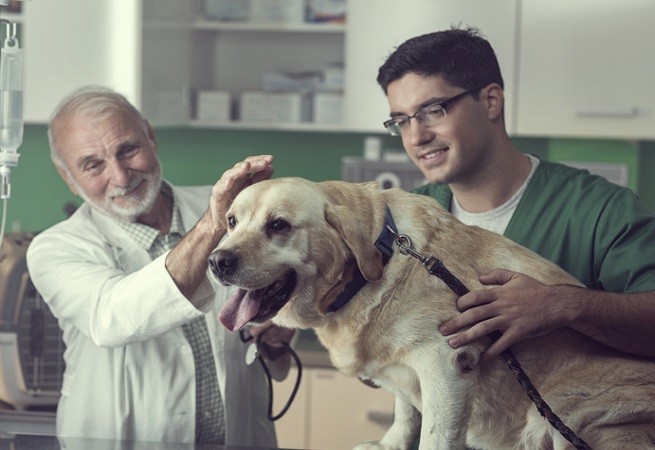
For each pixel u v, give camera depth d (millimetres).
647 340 1552
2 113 1656
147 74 3268
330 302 1523
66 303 1900
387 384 1594
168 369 1958
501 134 1908
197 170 4035
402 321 1496
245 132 4012
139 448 1612
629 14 3344
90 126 1993
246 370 2123
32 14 3303
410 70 1829
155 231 2076
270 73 3922
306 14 3713
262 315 1513
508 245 1606
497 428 1569
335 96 3641
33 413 2367
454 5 3438
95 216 2094
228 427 2025
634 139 3680
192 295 1771
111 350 1954
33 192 3971
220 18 3742
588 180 1885
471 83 1831
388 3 3486
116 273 1915
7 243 2455
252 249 1484
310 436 3031
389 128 1911
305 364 3012
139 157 2023
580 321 1506
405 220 1558
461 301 1481
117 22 3225
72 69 3285
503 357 1502
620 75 3365
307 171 4004
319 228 1508
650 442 1537
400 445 1679
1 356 2416
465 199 1945
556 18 3381
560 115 3412
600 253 1800
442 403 1472
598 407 1536
